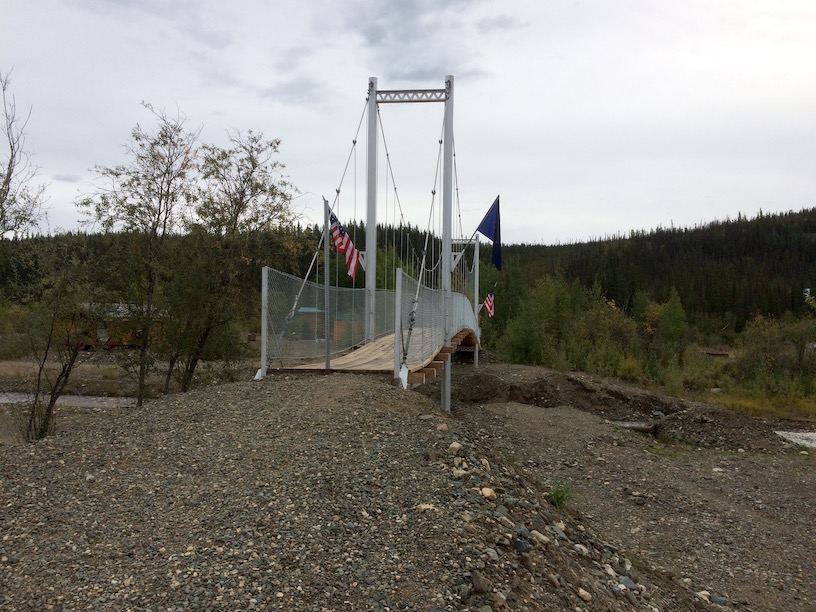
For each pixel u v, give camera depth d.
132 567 4.77
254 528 5.41
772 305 74.31
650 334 49.06
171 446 7.56
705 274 86.50
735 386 30.42
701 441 17.59
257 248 18.95
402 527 5.57
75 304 15.15
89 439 7.88
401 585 4.73
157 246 17.00
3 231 15.17
